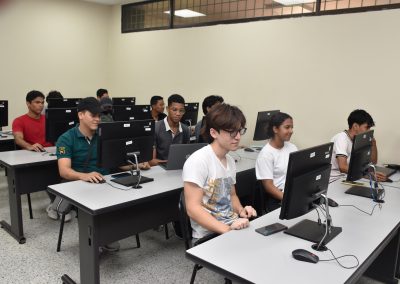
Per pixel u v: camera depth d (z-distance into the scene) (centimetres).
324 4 408
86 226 200
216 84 525
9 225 304
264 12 465
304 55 424
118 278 238
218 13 519
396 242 233
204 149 171
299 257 135
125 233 215
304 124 431
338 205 206
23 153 308
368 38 374
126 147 220
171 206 242
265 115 396
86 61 678
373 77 374
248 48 479
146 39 629
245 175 286
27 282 228
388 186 257
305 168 153
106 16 694
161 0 600
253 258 135
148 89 636
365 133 233
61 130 312
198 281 235
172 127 318
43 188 302
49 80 632
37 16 604
